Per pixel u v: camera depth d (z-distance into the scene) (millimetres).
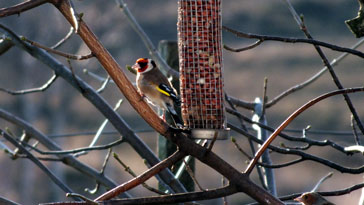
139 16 27906
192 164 8172
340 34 27109
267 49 27797
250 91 25953
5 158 25188
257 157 5156
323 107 24359
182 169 7277
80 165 7980
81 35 4914
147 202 4883
